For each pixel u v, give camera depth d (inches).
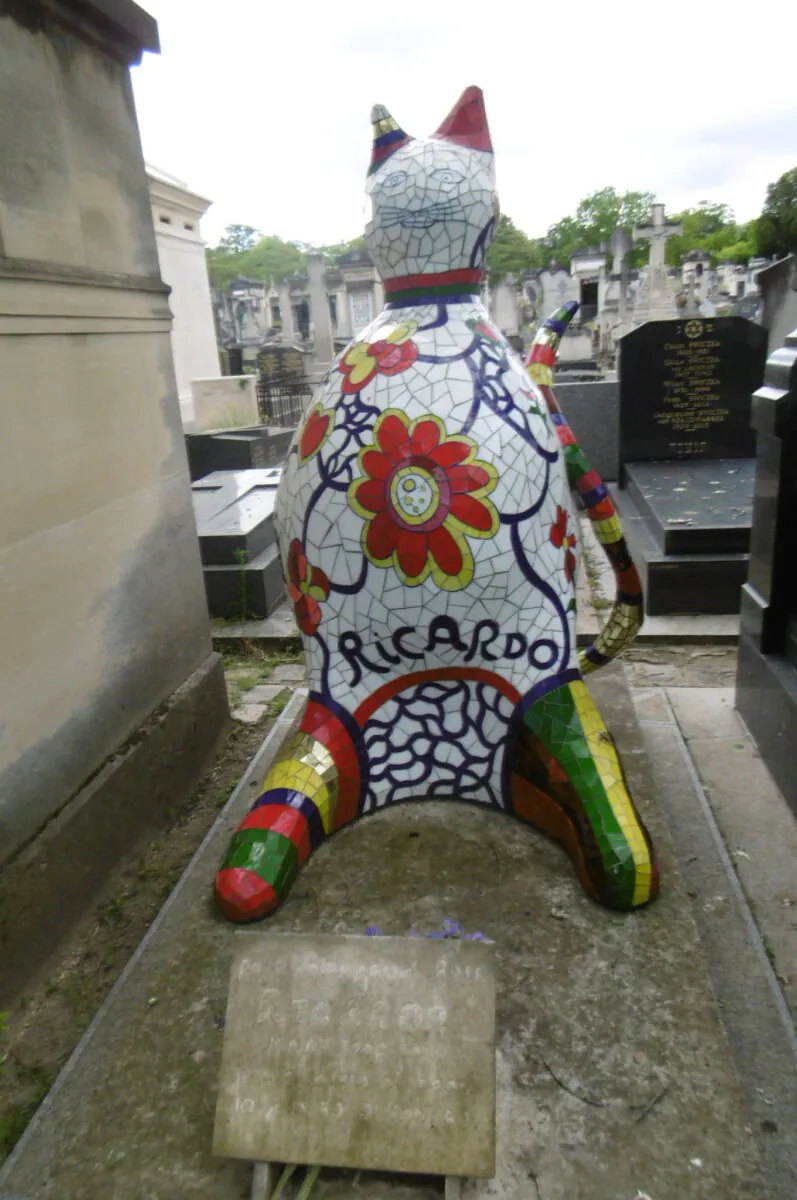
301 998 62.3
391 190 89.9
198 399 405.7
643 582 191.5
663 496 213.8
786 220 901.8
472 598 85.9
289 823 87.3
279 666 176.1
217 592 196.7
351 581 88.3
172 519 126.1
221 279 1908.2
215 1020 75.0
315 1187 61.3
